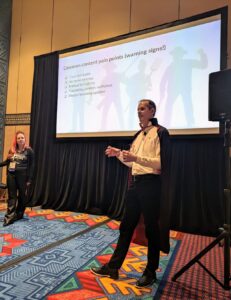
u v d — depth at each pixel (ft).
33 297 6.08
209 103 7.33
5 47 20.16
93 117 15.99
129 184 7.36
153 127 7.16
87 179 16.46
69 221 13.73
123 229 7.26
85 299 6.05
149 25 15.29
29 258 8.43
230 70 6.90
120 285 6.79
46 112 18.21
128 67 14.92
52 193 17.51
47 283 6.78
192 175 13.00
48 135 17.98
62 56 17.53
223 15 12.12
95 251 9.24
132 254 9.10
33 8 19.79
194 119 12.64
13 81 20.15
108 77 15.61
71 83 17.02
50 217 14.57
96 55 16.16
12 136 19.80
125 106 14.84
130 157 6.31
